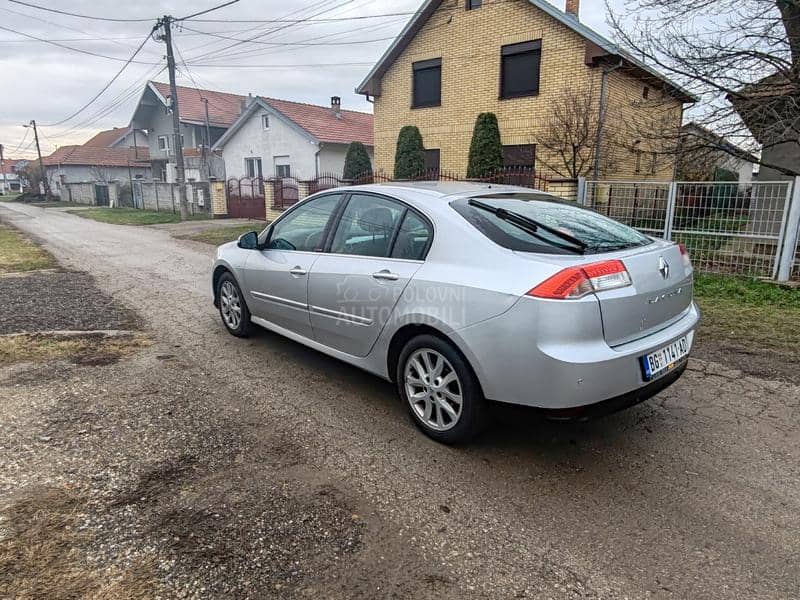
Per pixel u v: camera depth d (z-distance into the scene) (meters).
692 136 8.72
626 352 2.54
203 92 35.72
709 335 5.02
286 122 22.41
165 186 25.75
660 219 8.00
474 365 2.69
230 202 21.42
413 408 3.15
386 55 16.09
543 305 2.42
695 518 2.38
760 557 2.14
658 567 2.08
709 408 3.52
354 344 3.51
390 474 2.73
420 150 15.41
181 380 3.94
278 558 2.11
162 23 18.88
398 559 2.12
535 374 2.47
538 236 2.83
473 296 2.66
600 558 2.13
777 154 10.91
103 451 2.89
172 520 2.32
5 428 3.13
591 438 3.12
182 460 2.82
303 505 2.45
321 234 3.86
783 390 3.79
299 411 3.45
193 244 12.80
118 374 4.04
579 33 12.50
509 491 2.59
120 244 12.83
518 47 13.75
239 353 4.56
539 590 1.96
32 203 39.03
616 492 2.58
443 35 15.15
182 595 1.90
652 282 2.73
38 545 2.13
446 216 3.01
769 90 7.80
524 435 3.16
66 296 6.79
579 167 12.92
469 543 2.22
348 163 18.02
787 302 6.11
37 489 2.52
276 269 4.12
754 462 2.86
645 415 3.42
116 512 2.36
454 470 2.77
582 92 12.64
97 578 1.97
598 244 2.87
